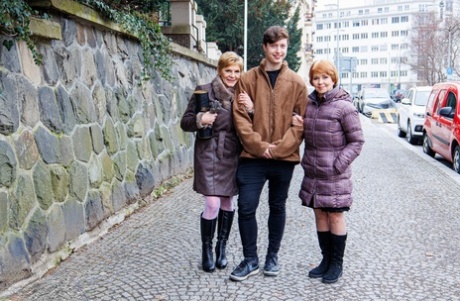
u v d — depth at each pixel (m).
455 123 10.37
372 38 121.50
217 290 3.96
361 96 30.53
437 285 4.11
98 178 5.52
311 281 4.17
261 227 5.79
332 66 3.92
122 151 6.33
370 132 19.12
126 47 6.83
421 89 16.73
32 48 4.27
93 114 5.57
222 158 4.25
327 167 3.95
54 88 4.75
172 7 10.53
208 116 4.12
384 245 5.18
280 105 3.97
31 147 4.25
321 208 4.02
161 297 3.82
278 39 3.92
